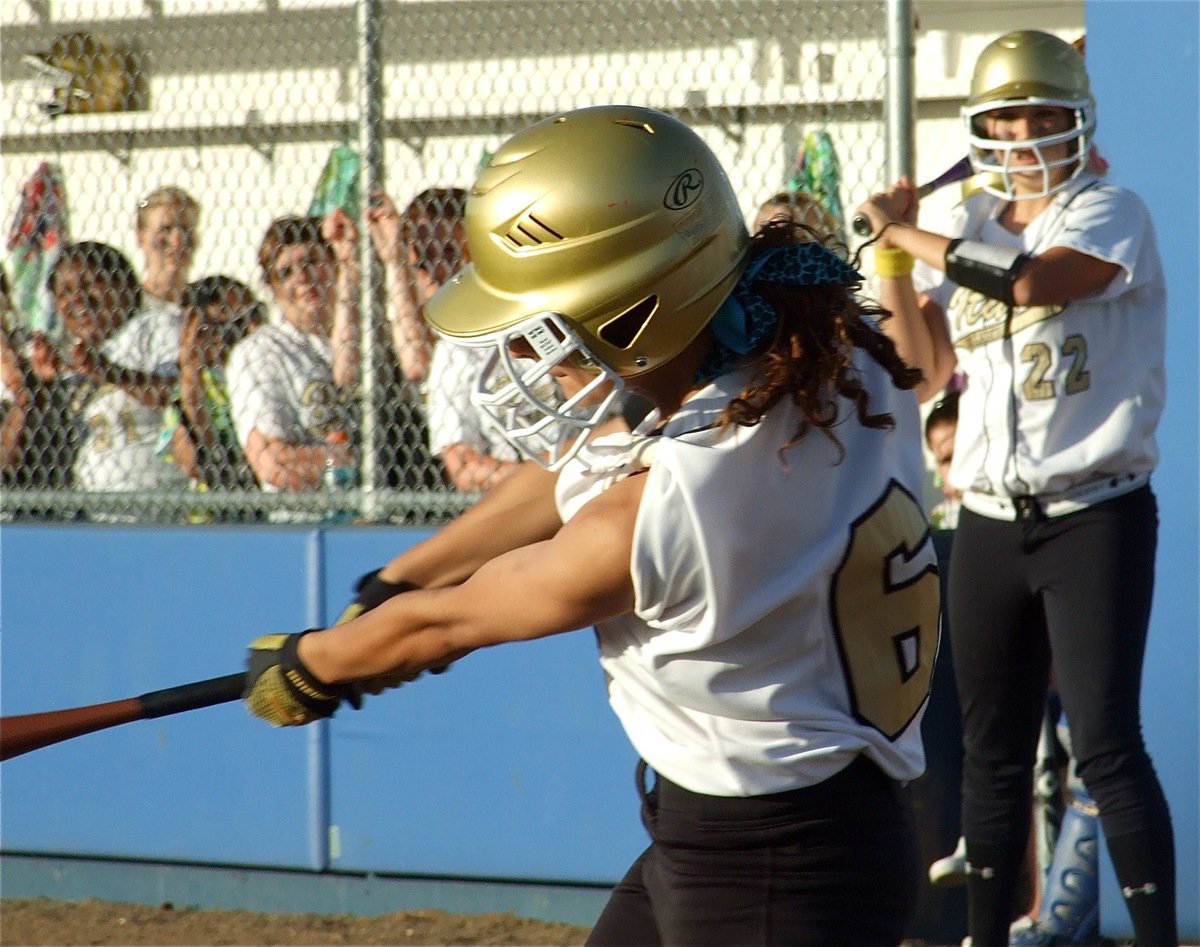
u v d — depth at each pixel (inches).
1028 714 461.4
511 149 244.1
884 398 258.5
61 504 634.2
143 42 760.3
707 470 232.7
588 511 236.5
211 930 570.3
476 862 570.3
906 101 526.3
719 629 237.3
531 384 240.8
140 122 714.2
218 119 708.0
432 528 574.6
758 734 246.8
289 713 264.8
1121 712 438.0
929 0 794.8
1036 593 454.0
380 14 593.9
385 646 251.4
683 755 252.7
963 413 467.8
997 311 457.4
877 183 605.6
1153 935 431.2
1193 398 498.9
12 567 620.1
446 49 739.4
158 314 661.9
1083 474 441.1
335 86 757.3
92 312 665.6
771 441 239.3
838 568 245.3
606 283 234.1
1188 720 503.5
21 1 761.0
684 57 682.2
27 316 701.9
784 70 626.5
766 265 247.3
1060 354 445.1
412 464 602.2
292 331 633.0
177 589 602.2
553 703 561.0
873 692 252.8
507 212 238.4
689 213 238.1
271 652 263.6
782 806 248.1
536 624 240.1
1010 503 452.4
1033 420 447.2
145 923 581.0
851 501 247.3
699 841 253.1
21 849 624.1
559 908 563.8
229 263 745.0
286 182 738.8
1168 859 433.1
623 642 254.7
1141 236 447.2
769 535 238.5
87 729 276.2
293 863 589.6
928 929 531.2
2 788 623.5
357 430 623.8
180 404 644.7
